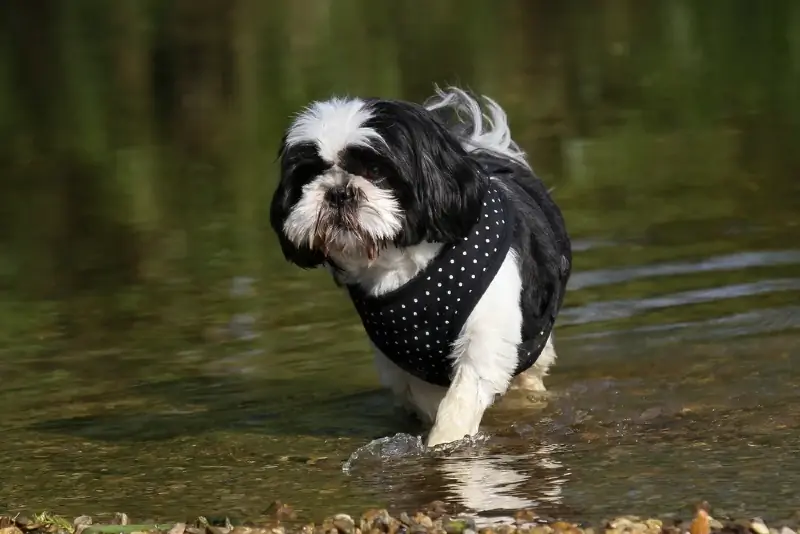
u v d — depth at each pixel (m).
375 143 6.58
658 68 20.02
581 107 17.27
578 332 9.01
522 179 7.86
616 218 11.89
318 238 6.65
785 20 23.89
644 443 6.84
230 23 25.45
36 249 12.09
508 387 7.62
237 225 12.57
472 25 24.70
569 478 6.31
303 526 5.76
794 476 6.09
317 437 7.44
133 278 10.98
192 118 17.80
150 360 8.95
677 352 8.52
